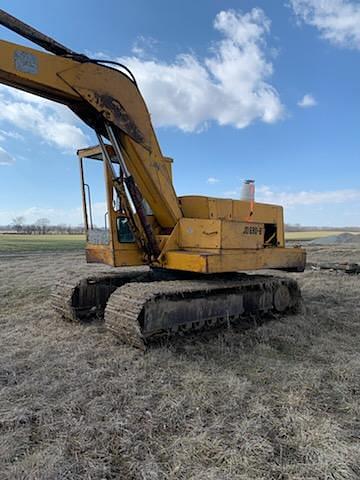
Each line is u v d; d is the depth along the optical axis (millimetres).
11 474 2635
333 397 3865
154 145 5637
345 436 3127
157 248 5859
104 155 5508
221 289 6121
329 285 11055
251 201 7148
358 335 6121
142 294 5047
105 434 3129
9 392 3855
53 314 7180
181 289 5324
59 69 4555
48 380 4148
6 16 4086
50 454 2855
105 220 5996
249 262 6094
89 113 5223
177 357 4879
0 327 6402
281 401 3738
